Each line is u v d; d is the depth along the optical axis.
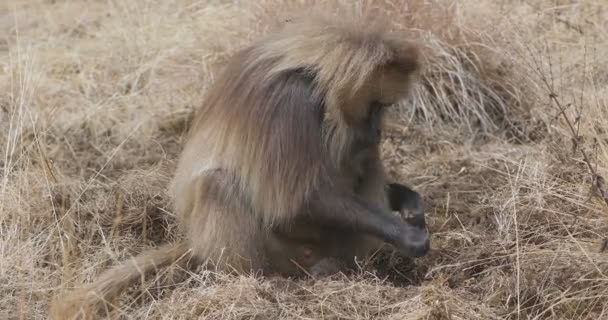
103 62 12.71
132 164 10.22
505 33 11.58
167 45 12.81
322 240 7.89
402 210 7.97
